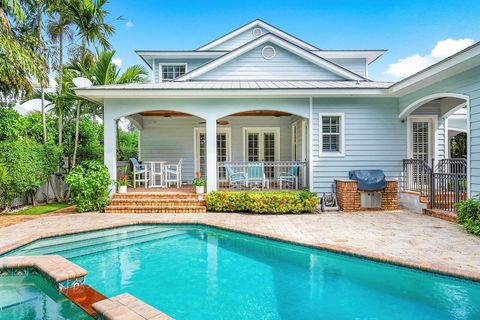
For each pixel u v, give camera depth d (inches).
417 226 301.0
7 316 165.2
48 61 473.4
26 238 264.8
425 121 445.7
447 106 424.5
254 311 163.6
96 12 542.0
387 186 391.5
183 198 408.2
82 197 385.1
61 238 287.0
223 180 552.1
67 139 528.4
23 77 378.6
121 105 410.6
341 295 179.9
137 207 384.5
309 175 419.8
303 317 156.7
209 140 414.3
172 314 161.5
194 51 578.6
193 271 219.1
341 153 418.0
